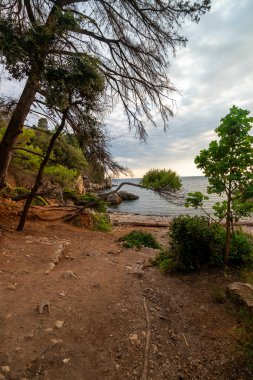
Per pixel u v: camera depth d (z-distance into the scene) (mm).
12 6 7629
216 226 5074
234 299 3682
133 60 10016
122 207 35406
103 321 3281
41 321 3123
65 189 17625
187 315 3539
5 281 4102
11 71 5965
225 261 4711
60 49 6559
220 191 4605
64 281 4375
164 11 8867
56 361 2508
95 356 2641
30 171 16531
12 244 6258
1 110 8406
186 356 2732
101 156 9320
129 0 8633
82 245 7727
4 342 2688
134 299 3947
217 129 4406
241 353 2707
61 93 6254
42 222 10477
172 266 4965
